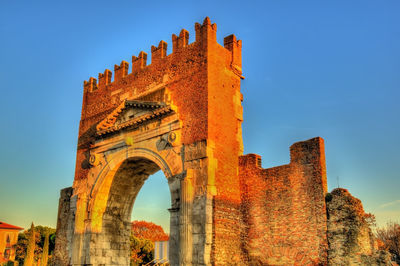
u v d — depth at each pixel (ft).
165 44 116.57
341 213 86.33
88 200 119.24
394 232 173.78
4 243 308.81
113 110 123.03
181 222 92.48
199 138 96.94
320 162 91.66
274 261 92.22
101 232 118.01
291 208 93.20
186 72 105.60
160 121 106.52
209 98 98.73
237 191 101.09
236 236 96.89
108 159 117.70
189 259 89.30
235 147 103.86
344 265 83.05
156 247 228.63
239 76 110.83
